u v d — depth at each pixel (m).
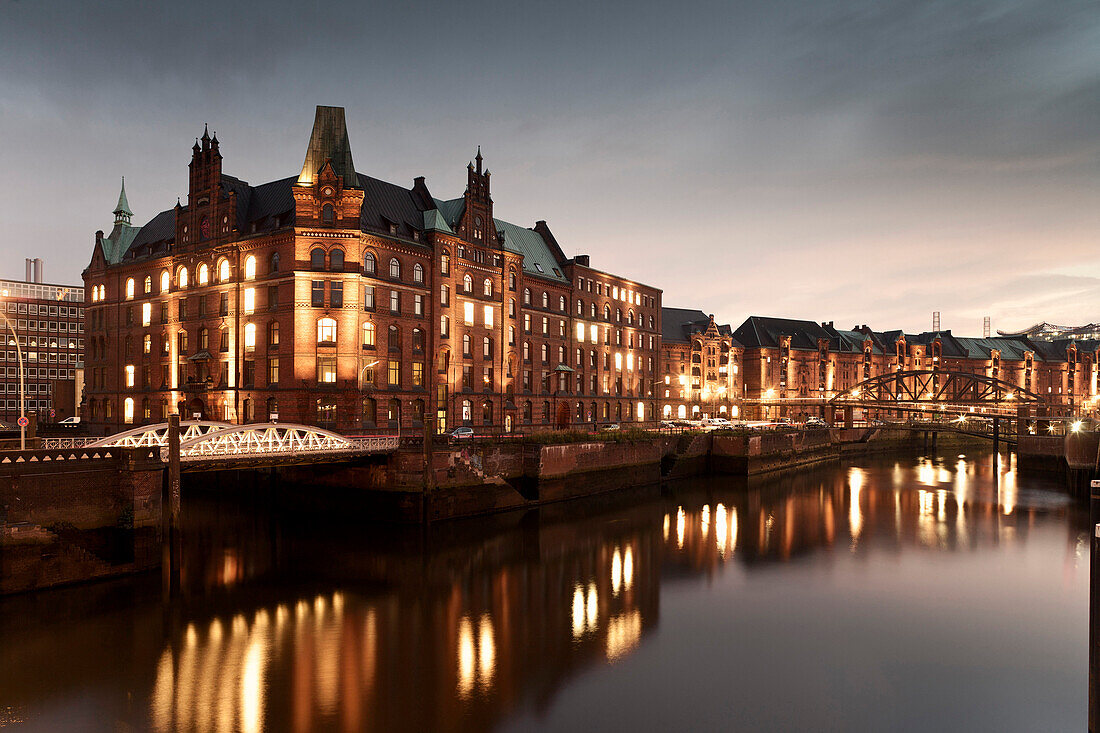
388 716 20.05
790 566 37.28
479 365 66.75
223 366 59.28
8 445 40.88
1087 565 37.62
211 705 20.52
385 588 32.41
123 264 70.19
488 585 33.19
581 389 83.12
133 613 27.69
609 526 46.88
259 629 26.86
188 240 63.88
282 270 54.94
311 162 55.22
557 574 35.22
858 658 24.84
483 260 67.69
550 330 78.19
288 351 54.00
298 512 48.06
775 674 23.42
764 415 119.62
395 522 43.56
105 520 30.80
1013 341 169.75
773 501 58.62
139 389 67.06
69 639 24.98
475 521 45.72
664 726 19.78
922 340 157.88
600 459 58.53
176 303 64.19
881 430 106.62
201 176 62.78
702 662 24.36
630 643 26.06
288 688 21.78
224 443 37.00
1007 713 20.89
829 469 83.44
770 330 130.12
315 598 30.78
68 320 114.62
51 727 19.11
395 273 58.53
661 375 100.81
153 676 22.45
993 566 37.41
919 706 21.23
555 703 21.05
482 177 68.12
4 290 110.44
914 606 30.61
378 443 43.31
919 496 61.69
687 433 73.12
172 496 32.38
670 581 34.28
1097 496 15.90
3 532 27.28
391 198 62.88
